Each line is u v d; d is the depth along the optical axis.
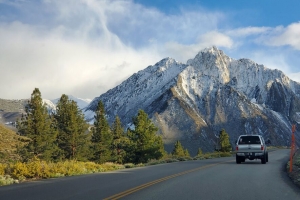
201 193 11.64
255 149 27.52
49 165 19.78
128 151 56.47
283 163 28.23
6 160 46.50
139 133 55.97
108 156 65.38
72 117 56.91
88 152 59.31
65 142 56.44
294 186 13.79
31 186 13.37
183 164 27.08
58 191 12.02
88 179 15.90
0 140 57.78
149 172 19.64
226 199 10.52
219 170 20.94
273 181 15.27
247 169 21.75
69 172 19.27
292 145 21.16
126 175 17.84
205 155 45.88
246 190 12.41
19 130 48.75
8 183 14.80
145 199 10.43
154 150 55.75
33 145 48.28
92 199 10.40
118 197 10.76
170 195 11.20
